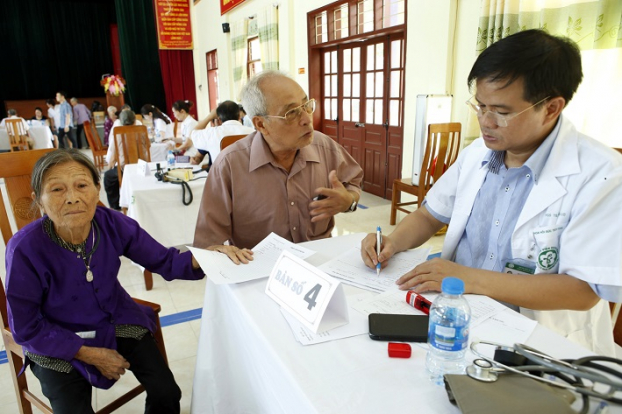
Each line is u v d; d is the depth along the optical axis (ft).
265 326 2.78
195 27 31.22
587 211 2.90
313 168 4.90
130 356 4.07
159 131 18.08
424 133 10.80
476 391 1.82
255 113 4.23
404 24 12.58
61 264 3.60
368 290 3.25
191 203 8.52
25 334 3.40
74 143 30.37
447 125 10.10
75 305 3.76
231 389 3.92
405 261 3.77
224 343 3.91
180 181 8.50
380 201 15.06
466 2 10.54
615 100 7.73
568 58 2.75
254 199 4.66
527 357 1.87
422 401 2.05
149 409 3.95
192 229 8.68
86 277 3.73
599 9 7.57
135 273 9.19
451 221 4.03
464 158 4.11
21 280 3.37
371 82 15.25
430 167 10.41
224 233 4.71
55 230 3.59
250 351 3.13
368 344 2.55
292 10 18.22
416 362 2.37
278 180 4.68
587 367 1.78
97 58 37.06
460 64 11.01
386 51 14.25
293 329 2.72
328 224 5.34
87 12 35.91
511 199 3.49
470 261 3.83
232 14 24.35
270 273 3.45
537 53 2.69
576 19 7.95
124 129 11.77
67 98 36.70
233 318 3.51
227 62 26.07
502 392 1.80
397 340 2.56
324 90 17.99
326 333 2.66
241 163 4.61
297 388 2.18
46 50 35.24
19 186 4.70
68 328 3.82
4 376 5.71
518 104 2.82
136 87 34.30
